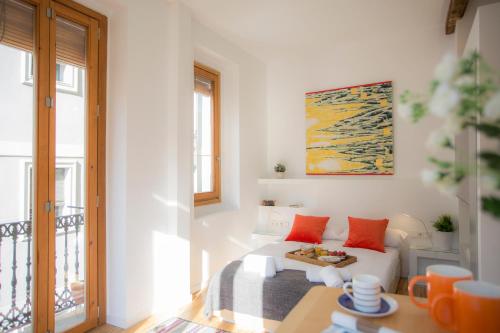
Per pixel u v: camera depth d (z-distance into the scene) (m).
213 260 3.84
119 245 2.75
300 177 4.83
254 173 4.73
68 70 2.52
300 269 2.88
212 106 4.31
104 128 2.79
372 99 4.31
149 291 2.93
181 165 3.21
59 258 2.43
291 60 4.90
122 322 2.71
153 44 3.04
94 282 2.69
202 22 3.70
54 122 2.39
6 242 2.12
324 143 4.63
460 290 0.81
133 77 2.82
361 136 4.38
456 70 0.58
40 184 2.29
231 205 4.39
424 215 4.02
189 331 2.63
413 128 4.09
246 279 2.65
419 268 3.78
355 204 4.40
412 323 1.00
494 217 0.54
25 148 2.23
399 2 3.31
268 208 4.77
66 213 2.49
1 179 2.10
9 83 2.15
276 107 5.02
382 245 3.65
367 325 0.93
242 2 3.28
